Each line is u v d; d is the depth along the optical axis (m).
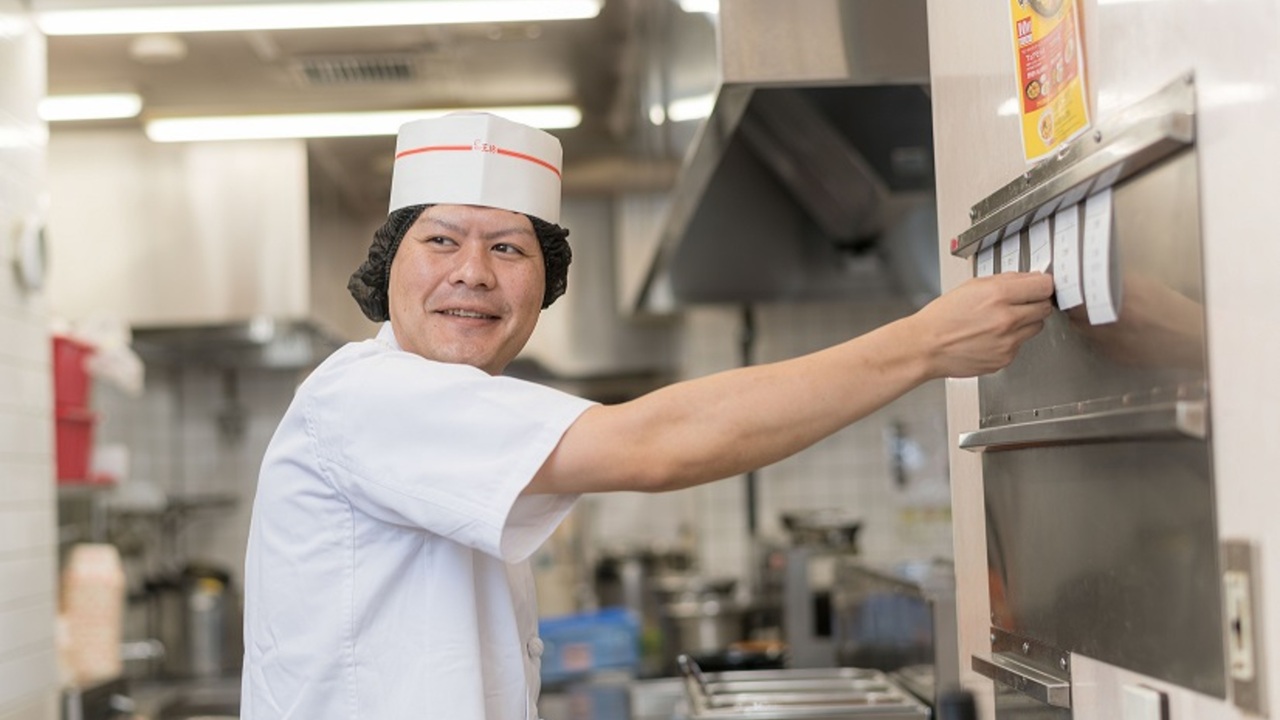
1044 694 1.25
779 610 4.45
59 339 3.35
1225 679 0.96
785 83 2.07
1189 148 0.98
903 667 2.52
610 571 5.50
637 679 3.95
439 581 1.36
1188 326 0.99
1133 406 1.08
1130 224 1.08
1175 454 1.02
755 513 5.48
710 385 1.21
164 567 5.25
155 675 4.66
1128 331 1.09
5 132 2.72
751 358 5.47
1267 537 0.90
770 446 1.21
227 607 4.86
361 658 1.36
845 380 1.19
